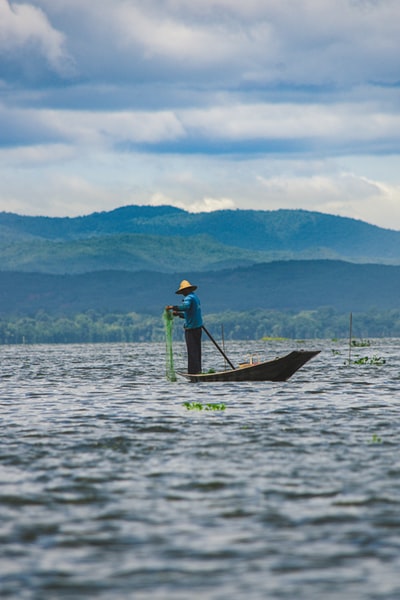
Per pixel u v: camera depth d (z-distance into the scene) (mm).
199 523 41156
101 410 88438
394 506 43656
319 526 40344
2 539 38781
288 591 32094
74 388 119250
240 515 42500
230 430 71312
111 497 46500
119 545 37781
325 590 32156
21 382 133750
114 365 194500
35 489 48531
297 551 36688
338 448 61156
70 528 40500
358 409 86375
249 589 32375
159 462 56500
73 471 53688
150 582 33188
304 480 50062
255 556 36125
